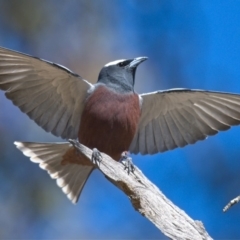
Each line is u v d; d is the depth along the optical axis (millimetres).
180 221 11617
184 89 13664
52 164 14367
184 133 14453
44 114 14031
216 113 14062
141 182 12281
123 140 13836
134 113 13836
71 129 14195
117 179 12281
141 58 14461
